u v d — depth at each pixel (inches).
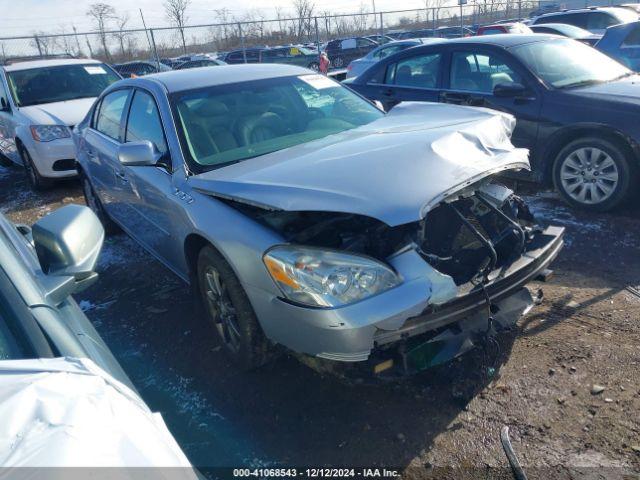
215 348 130.5
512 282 105.8
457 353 99.9
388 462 93.7
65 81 320.8
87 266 73.3
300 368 119.8
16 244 87.7
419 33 906.7
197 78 154.3
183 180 125.0
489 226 118.8
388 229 102.3
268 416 106.7
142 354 131.6
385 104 261.1
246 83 154.6
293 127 146.1
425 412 103.7
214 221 110.3
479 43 229.3
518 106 210.4
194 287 133.4
